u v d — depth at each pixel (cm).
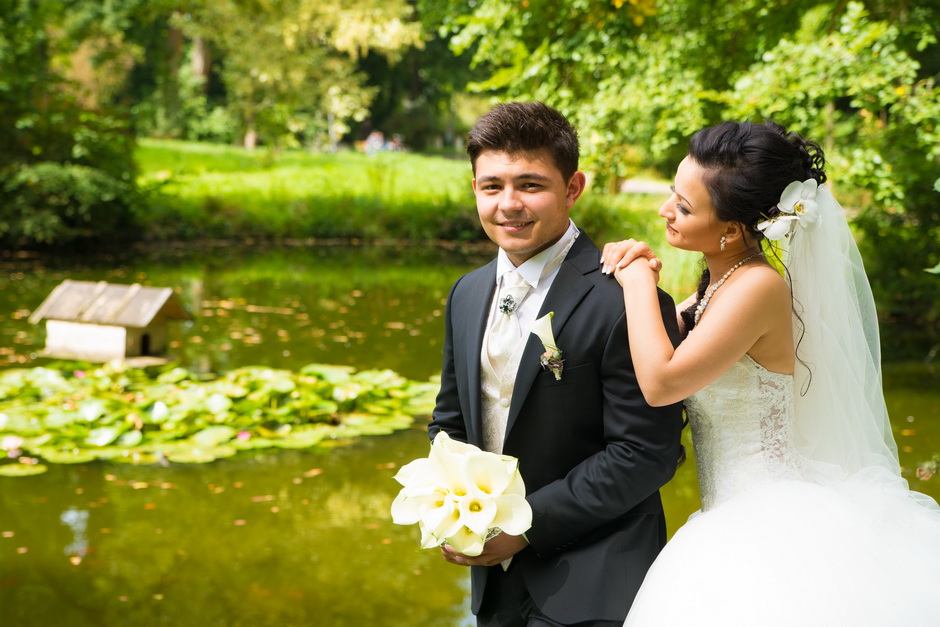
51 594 339
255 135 2736
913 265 923
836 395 201
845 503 192
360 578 357
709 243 192
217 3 2045
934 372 696
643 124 884
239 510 423
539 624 185
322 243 1580
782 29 891
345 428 539
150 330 675
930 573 183
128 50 2172
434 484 180
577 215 1323
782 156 185
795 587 176
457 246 1608
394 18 2036
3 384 575
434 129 3803
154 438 515
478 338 198
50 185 1308
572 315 188
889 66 688
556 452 191
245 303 977
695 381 178
